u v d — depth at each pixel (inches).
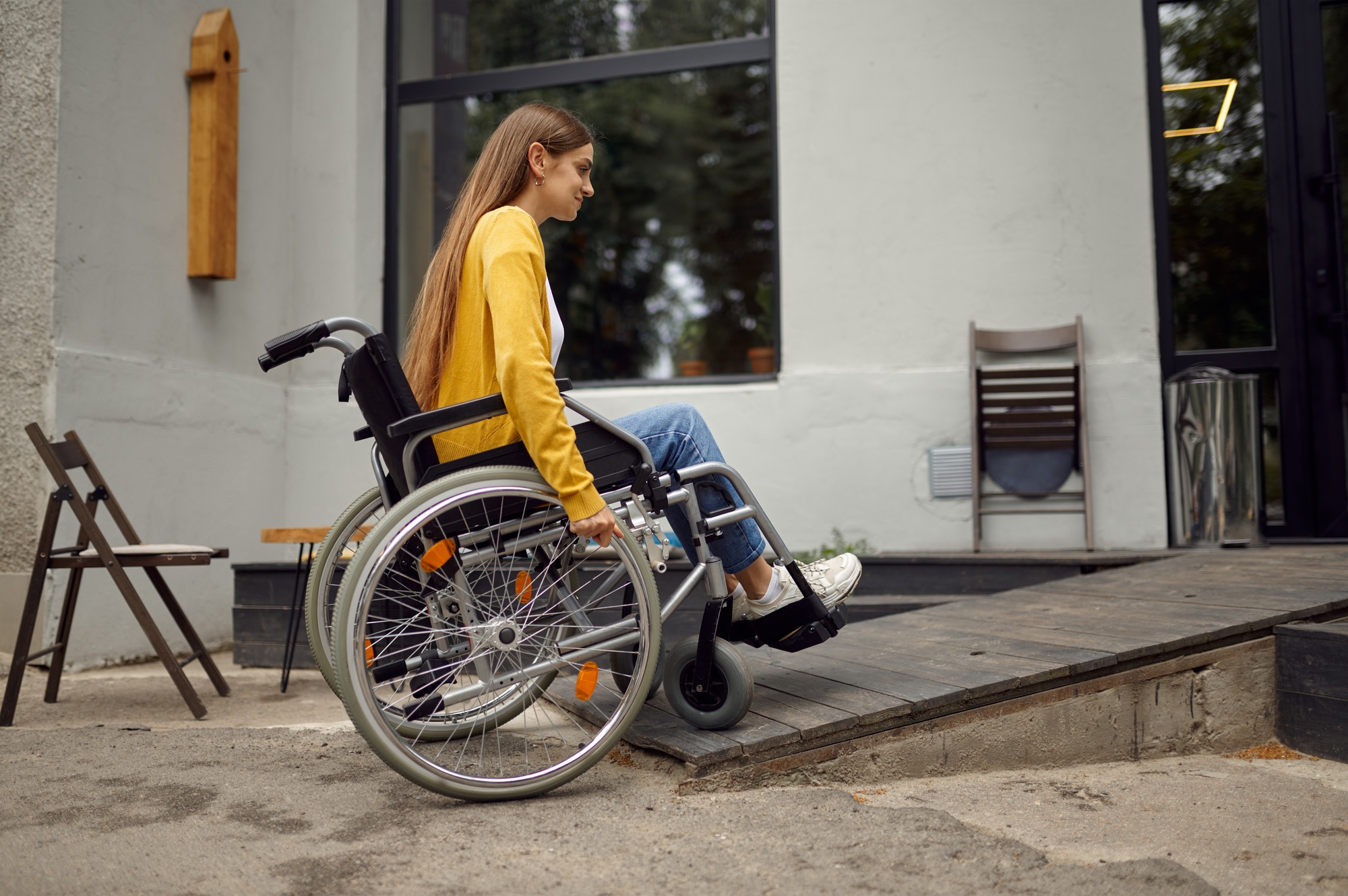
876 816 59.9
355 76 175.0
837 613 75.7
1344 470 149.8
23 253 127.9
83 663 127.0
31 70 129.0
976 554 137.6
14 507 126.9
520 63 193.8
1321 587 96.6
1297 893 50.7
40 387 126.0
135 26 139.6
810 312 157.6
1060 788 71.1
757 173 189.8
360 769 71.1
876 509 153.3
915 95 155.9
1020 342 150.6
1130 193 149.6
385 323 181.3
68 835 56.7
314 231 175.2
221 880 50.3
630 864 52.4
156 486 140.9
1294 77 154.9
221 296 156.3
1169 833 60.3
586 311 197.6
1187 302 156.1
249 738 81.4
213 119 148.9
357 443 168.1
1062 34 151.9
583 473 62.3
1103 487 147.2
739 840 55.9
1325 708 81.8
